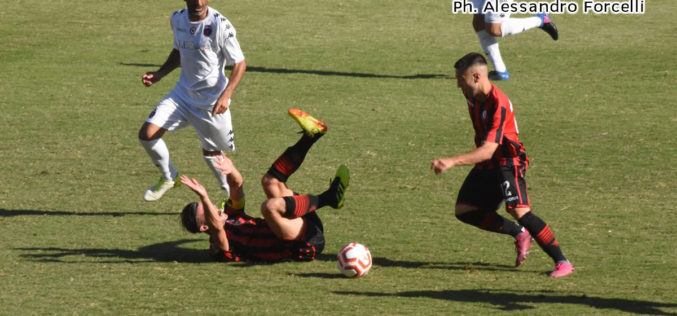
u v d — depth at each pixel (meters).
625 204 28.33
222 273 22.53
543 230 21.91
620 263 22.89
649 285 21.02
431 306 19.62
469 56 21.23
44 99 44.66
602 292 20.53
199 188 22.06
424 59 54.53
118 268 22.92
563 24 65.06
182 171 33.28
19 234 26.02
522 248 22.94
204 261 23.73
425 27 64.44
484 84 21.19
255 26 64.56
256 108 43.03
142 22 65.88
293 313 19.25
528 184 30.91
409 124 39.81
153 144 27.72
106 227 26.86
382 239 25.56
